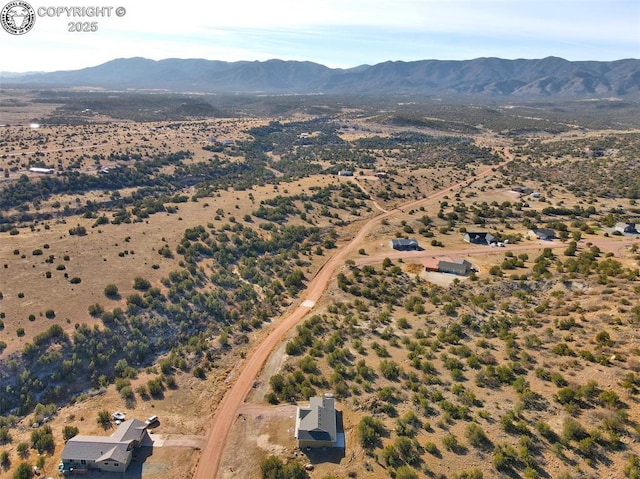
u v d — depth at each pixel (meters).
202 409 60.66
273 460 48.34
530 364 59.28
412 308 82.69
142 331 77.88
